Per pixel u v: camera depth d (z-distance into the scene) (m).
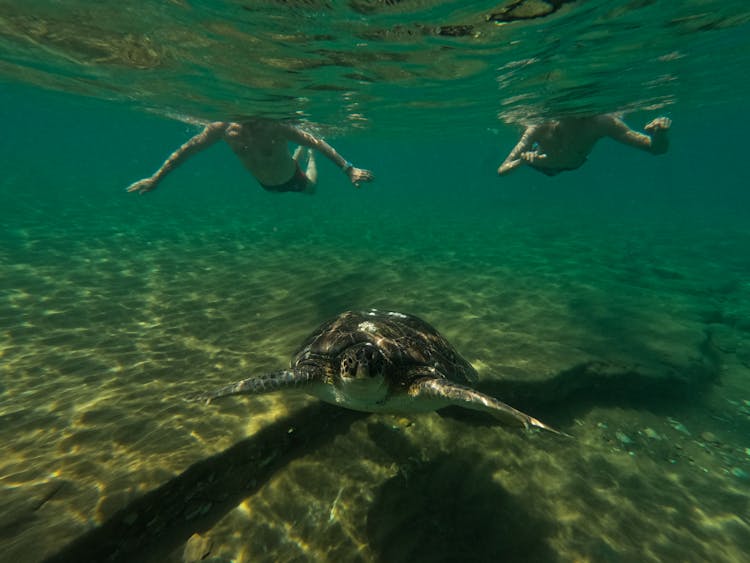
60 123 16.56
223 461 0.88
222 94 2.87
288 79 2.54
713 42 2.25
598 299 2.19
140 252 2.88
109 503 0.74
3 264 2.29
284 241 3.64
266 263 2.79
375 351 0.84
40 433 0.96
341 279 2.47
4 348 1.42
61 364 1.33
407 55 2.20
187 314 1.83
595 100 3.33
